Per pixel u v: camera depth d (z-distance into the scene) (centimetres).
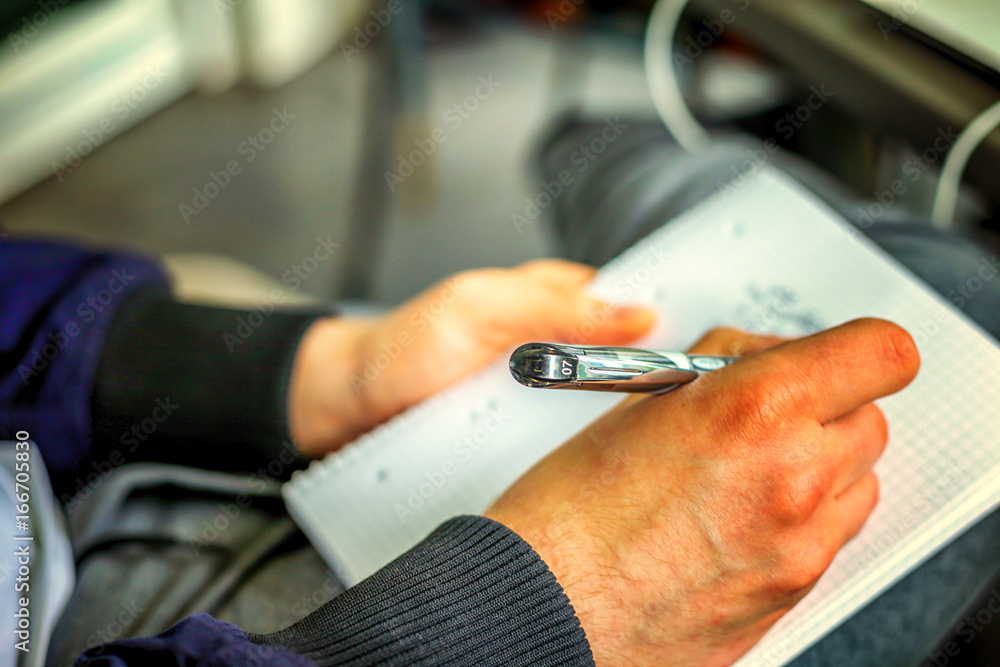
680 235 50
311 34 166
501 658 31
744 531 34
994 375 41
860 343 35
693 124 67
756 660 36
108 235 134
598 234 58
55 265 52
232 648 28
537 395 46
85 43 137
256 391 50
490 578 32
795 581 34
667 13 66
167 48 152
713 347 41
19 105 132
